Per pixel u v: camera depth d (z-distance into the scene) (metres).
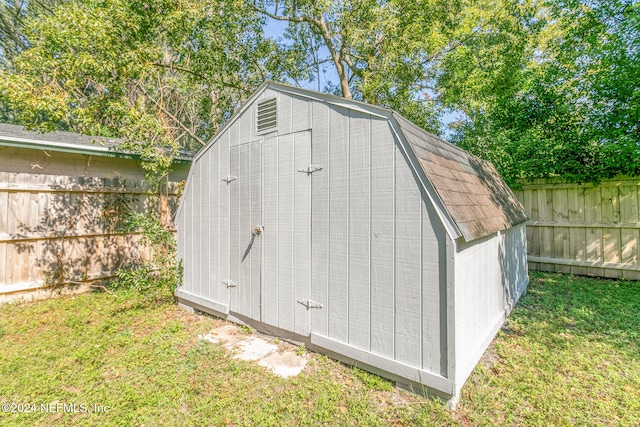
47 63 5.12
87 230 5.40
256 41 8.66
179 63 7.55
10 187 4.66
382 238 2.54
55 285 5.06
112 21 5.52
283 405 2.28
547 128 6.43
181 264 4.68
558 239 6.19
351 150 2.74
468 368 2.41
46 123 5.17
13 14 12.83
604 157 5.41
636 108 5.12
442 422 2.08
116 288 5.39
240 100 9.71
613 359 2.84
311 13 8.58
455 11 9.37
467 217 2.49
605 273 5.70
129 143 5.30
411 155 2.38
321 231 2.96
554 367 2.72
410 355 2.38
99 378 2.66
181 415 2.21
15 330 3.68
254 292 3.60
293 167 3.21
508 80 8.41
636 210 5.39
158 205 6.21
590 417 2.12
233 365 2.84
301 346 3.18
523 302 4.43
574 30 6.09
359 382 2.56
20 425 2.11
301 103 3.14
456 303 2.19
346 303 2.78
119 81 5.70
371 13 7.85
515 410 2.19
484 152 7.13
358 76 9.99
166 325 3.87
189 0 6.61
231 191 3.92
